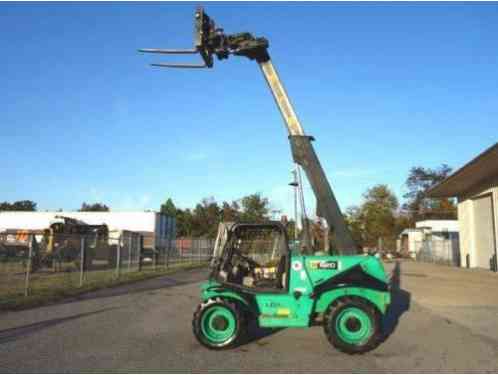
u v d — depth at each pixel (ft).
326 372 21.07
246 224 27.40
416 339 28.35
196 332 24.79
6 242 75.61
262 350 24.86
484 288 57.41
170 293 50.39
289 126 28.32
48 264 74.64
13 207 335.47
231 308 24.86
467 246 101.40
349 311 24.40
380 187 211.82
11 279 59.77
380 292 25.40
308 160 27.86
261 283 27.27
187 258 122.83
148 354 23.88
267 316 25.59
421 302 45.03
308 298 25.43
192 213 238.07
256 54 28.78
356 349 23.91
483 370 21.62
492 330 31.32
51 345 25.66
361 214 202.69
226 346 24.67
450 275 77.71
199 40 28.09
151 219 147.33
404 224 215.31
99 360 22.65
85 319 33.73
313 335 28.50
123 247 88.94
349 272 25.49
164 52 29.07
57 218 110.32
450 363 22.80
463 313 38.55
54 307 39.42
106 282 58.54
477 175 85.71
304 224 27.43
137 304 41.73
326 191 27.55
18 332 29.01
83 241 55.26
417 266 104.99
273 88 28.66
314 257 25.98
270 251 27.78
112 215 149.38
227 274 26.86
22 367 21.35
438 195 113.70
